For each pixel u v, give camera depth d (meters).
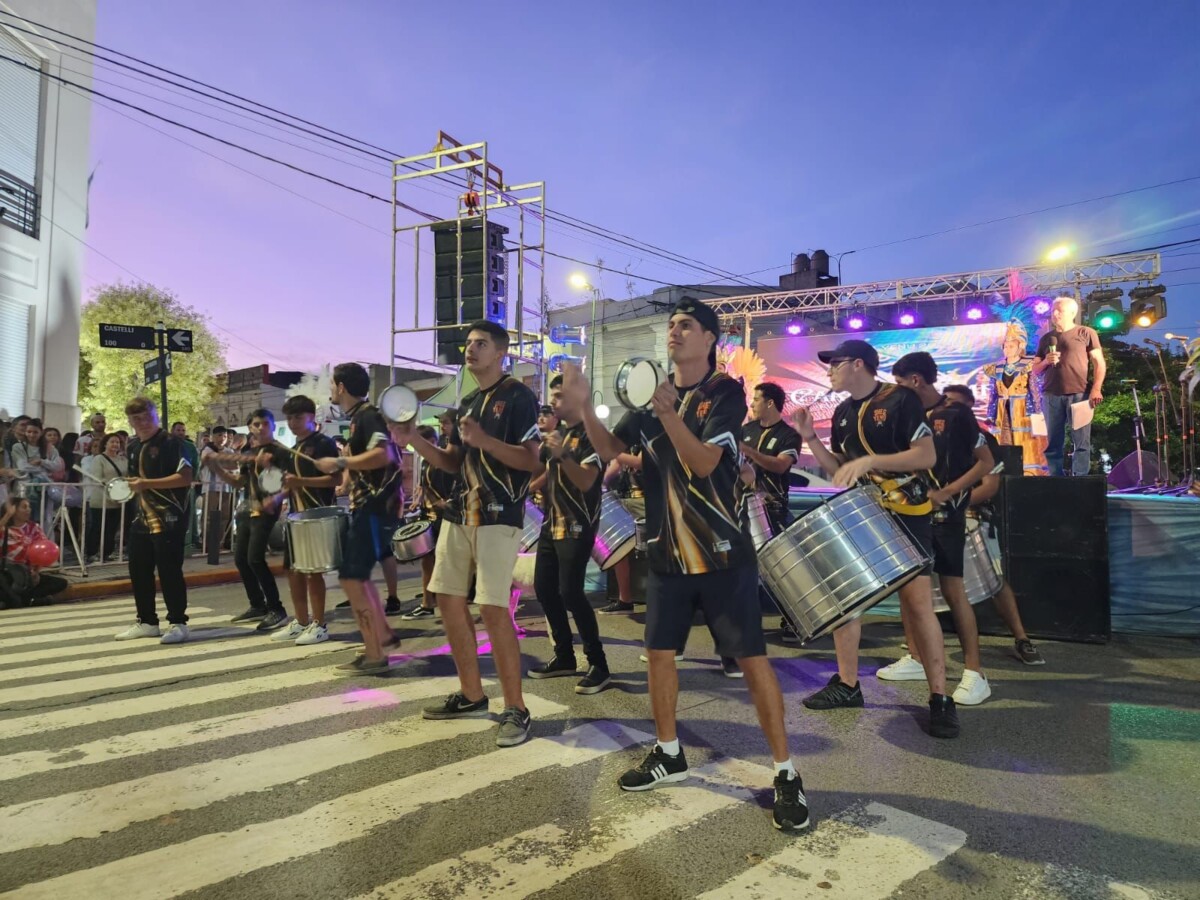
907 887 2.15
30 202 14.80
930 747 3.27
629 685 4.28
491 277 12.63
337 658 4.95
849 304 18.67
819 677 4.48
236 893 2.14
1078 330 9.27
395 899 2.10
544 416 5.92
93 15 16.39
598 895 2.12
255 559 5.92
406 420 3.28
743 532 2.63
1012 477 5.50
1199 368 11.04
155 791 2.85
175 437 5.48
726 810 2.65
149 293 28.36
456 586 3.60
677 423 2.40
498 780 2.92
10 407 14.39
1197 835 2.47
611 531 4.95
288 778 2.96
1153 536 5.55
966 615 3.93
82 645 5.41
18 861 2.33
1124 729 3.51
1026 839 2.44
